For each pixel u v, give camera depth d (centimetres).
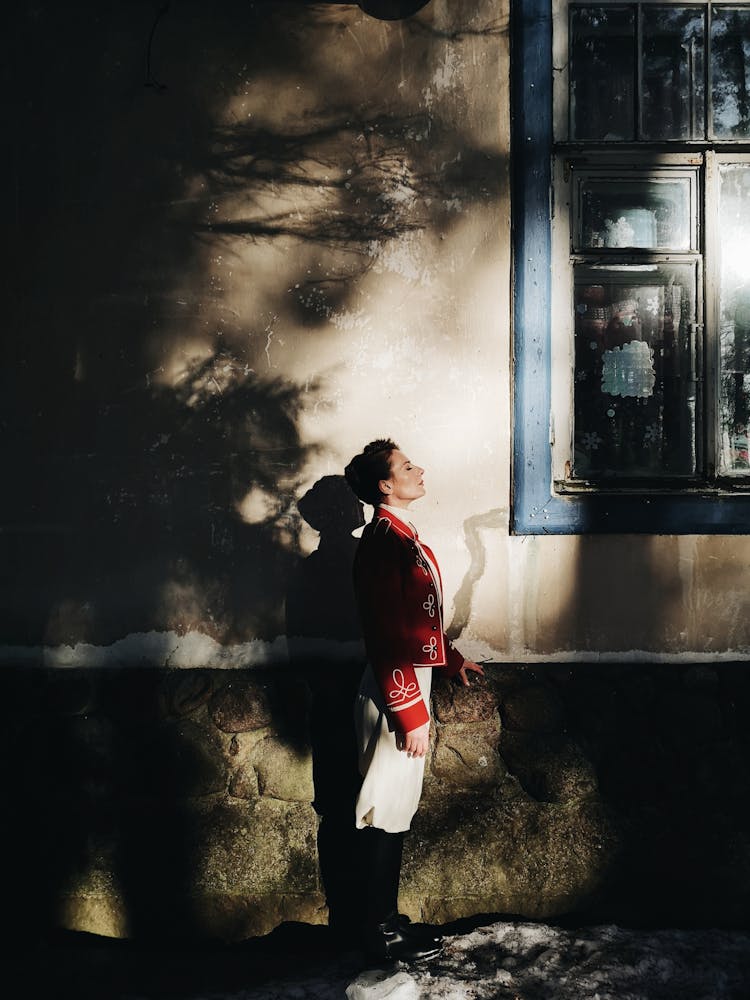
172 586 344
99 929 339
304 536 342
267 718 337
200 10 339
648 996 285
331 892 334
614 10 345
